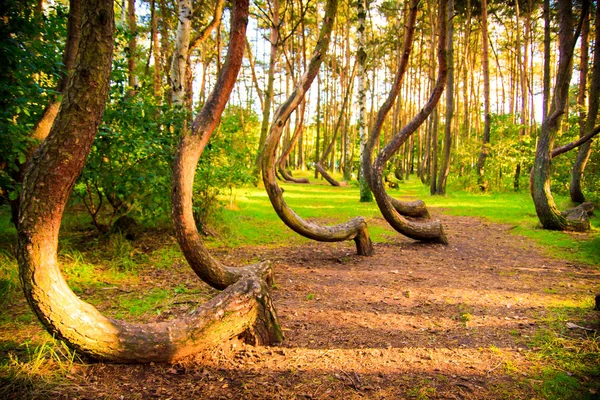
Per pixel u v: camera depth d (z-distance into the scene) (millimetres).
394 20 26578
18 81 4000
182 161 3436
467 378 2533
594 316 3652
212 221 7367
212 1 12422
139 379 2408
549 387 2412
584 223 8273
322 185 23047
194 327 2703
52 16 4648
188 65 7875
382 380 2502
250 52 21062
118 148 5148
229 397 2264
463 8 21219
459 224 9812
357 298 4297
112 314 3479
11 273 3902
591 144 10711
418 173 35406
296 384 2432
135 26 10086
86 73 2068
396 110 27531
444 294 4453
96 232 5801
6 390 2197
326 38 5090
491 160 17641
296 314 3738
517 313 3801
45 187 2119
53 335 2332
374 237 8039
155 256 5387
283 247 6902
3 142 3791
